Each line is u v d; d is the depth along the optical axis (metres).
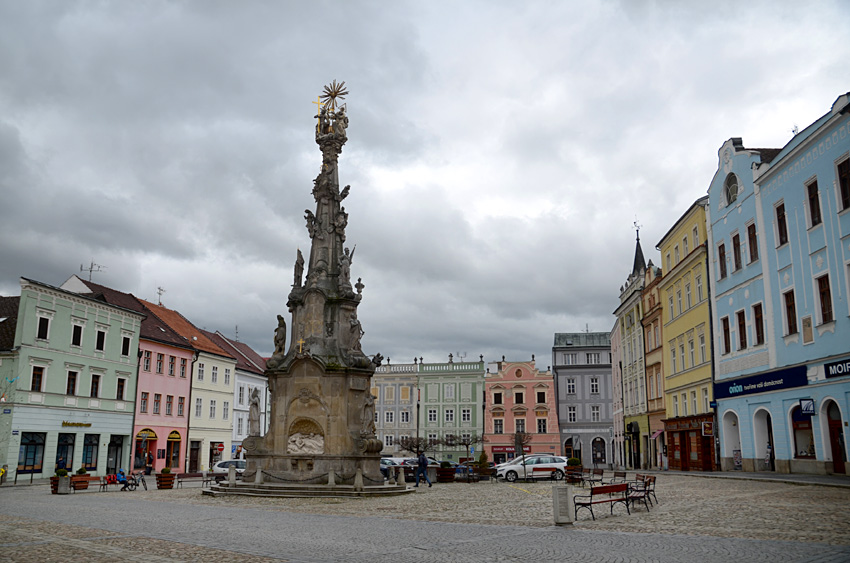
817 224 35.44
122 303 65.94
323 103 35.56
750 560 12.14
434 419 98.31
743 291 43.69
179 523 19.36
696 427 50.75
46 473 50.88
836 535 14.84
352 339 32.38
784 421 38.25
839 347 33.44
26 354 49.75
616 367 82.81
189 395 69.06
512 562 12.42
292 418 31.02
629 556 12.84
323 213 33.97
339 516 21.14
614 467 82.69
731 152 45.25
